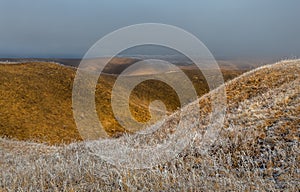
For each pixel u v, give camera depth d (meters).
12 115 37.75
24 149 22.00
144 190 10.35
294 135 12.74
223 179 10.53
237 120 15.57
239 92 20.11
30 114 38.91
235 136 13.84
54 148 22.77
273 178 10.57
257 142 13.10
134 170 12.02
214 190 9.99
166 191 10.28
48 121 37.81
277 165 11.29
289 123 13.71
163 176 11.22
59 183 11.64
